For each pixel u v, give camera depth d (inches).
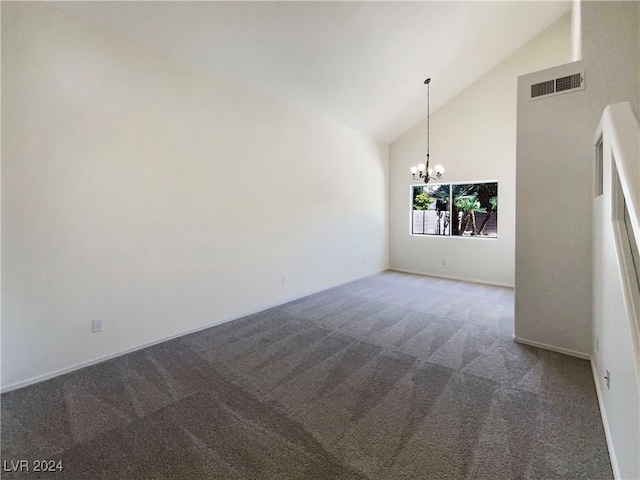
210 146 137.1
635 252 59.9
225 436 69.6
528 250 115.5
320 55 146.2
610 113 70.9
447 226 250.2
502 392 85.6
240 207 150.8
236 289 149.9
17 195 89.1
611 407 64.8
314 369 100.2
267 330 134.6
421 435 69.2
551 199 110.1
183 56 125.3
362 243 243.1
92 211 103.7
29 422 74.4
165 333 123.9
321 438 68.7
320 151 198.7
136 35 111.0
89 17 100.3
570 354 108.2
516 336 120.1
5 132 86.7
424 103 227.8
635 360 44.9
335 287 213.3
